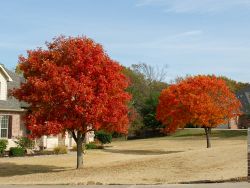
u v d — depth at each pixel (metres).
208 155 28.84
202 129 89.19
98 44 28.03
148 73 102.50
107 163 31.50
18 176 27.16
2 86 42.34
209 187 16.61
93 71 27.14
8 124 42.28
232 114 48.59
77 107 26.44
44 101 27.06
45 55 28.06
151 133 86.94
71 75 27.20
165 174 23.50
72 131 29.30
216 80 48.75
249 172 18.53
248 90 101.44
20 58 28.33
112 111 27.42
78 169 28.64
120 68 28.28
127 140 79.81
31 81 27.23
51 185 19.19
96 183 20.02
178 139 74.88
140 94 90.31
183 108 48.25
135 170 25.84
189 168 24.94
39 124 27.39
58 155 40.47
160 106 50.06
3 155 38.91
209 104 47.16
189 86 48.12
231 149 31.00
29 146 41.62
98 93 27.23
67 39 28.31
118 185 18.44
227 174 21.31
